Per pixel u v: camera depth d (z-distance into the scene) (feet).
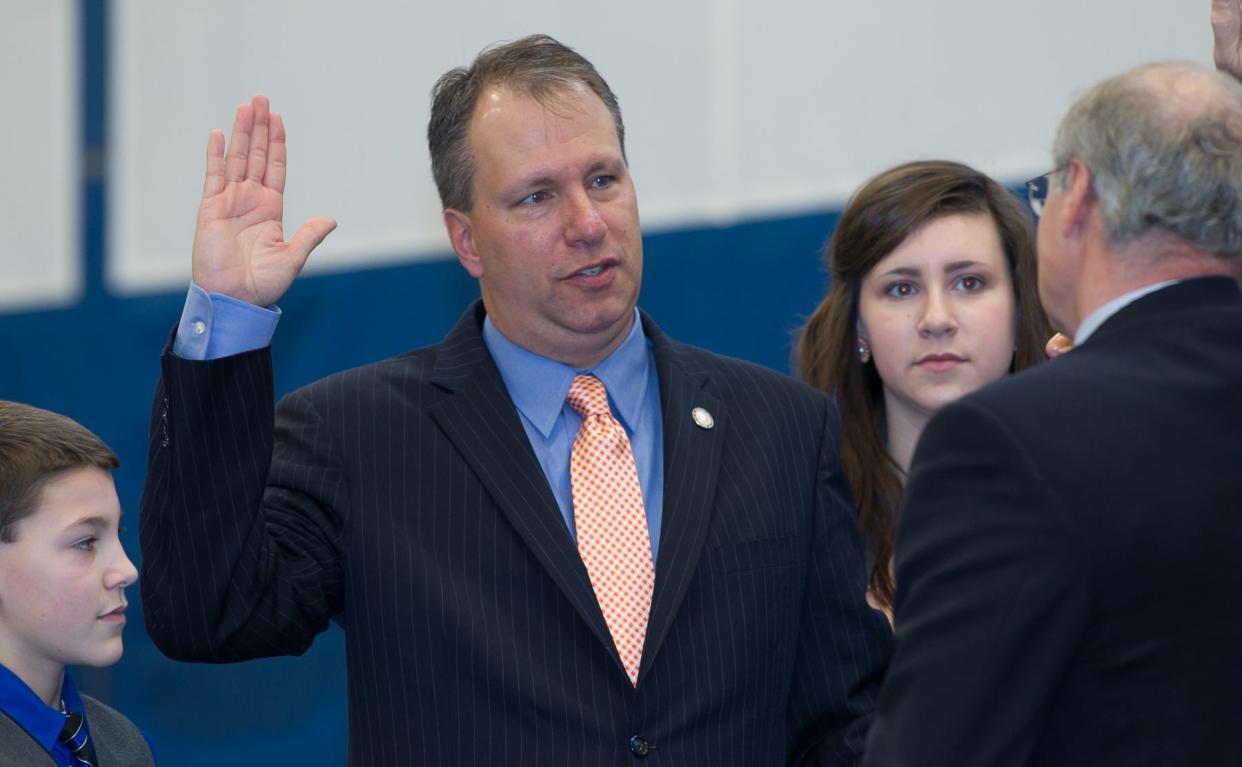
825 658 25.05
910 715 16.55
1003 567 16.37
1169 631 16.39
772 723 24.03
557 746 22.31
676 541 23.39
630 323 25.43
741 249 47.01
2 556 22.95
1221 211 17.47
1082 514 16.29
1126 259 18.03
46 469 23.16
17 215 52.80
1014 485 16.55
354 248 50.11
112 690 48.60
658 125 47.78
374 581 23.18
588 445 24.29
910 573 17.34
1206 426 16.98
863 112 45.73
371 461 23.76
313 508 23.63
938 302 30.60
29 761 22.57
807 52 46.29
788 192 46.57
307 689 48.03
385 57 49.93
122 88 52.13
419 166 49.67
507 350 25.12
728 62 47.11
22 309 52.80
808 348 33.12
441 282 49.52
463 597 22.86
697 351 26.40
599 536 23.65
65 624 23.07
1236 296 18.03
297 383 50.37
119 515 24.14
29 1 52.85
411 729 22.81
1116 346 17.79
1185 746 16.34
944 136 44.80
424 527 23.35
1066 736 16.66
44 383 52.60
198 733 48.24
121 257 52.26
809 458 25.31
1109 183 17.84
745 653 23.47
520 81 24.50
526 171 23.81
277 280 22.40
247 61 51.13
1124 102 17.93
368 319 50.01
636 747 22.39
